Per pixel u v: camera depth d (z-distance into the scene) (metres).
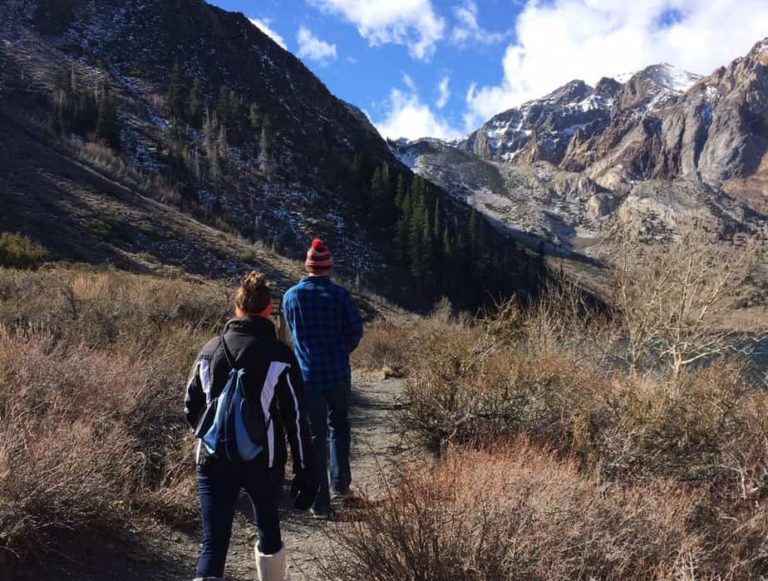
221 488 3.08
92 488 3.94
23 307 9.65
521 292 76.94
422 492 3.27
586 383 6.02
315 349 4.80
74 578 3.54
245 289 3.31
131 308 11.29
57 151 54.94
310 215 80.00
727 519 3.61
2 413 4.68
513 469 3.82
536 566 2.82
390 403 10.27
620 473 4.38
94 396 5.30
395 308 56.44
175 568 3.91
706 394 5.15
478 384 6.10
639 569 2.97
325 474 4.73
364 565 3.09
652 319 9.08
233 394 3.05
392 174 101.88
